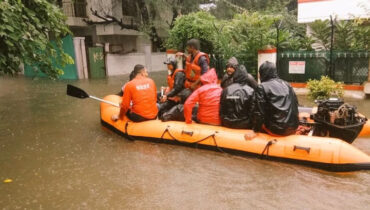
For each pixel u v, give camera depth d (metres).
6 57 5.45
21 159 4.90
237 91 4.82
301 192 3.66
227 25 11.00
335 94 8.30
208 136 4.89
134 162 4.66
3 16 4.88
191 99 5.15
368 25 9.41
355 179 3.94
